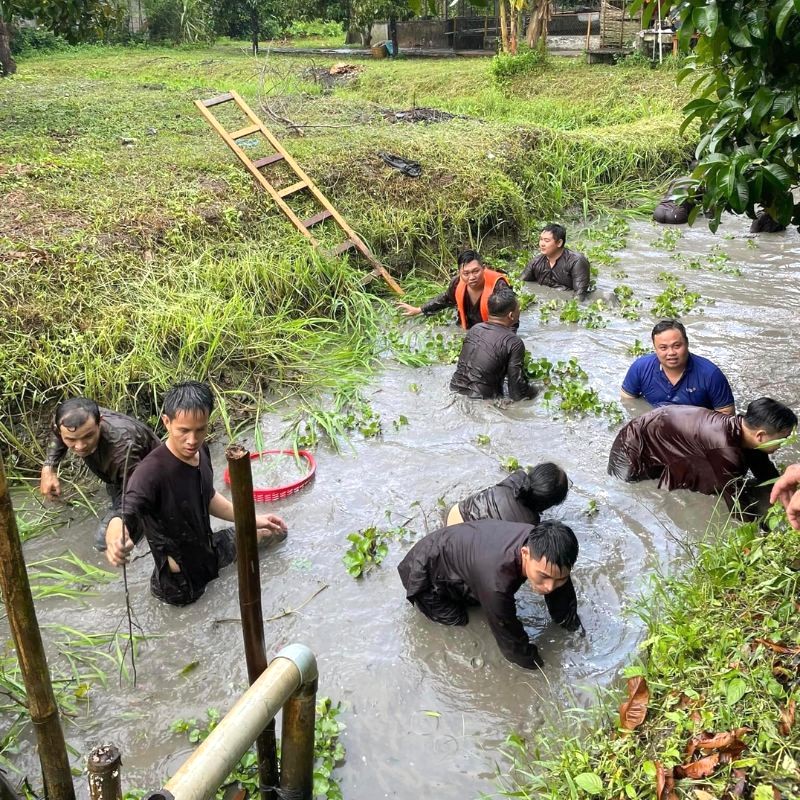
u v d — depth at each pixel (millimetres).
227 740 2611
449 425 6586
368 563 5066
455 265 9812
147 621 4703
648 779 3289
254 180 9703
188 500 4516
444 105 20062
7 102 14656
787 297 8836
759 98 4496
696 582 4449
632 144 13414
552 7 30547
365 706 4129
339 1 29406
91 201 8734
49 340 6578
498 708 4113
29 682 2498
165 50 30984
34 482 5961
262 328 7449
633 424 5645
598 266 10070
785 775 3080
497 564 4074
